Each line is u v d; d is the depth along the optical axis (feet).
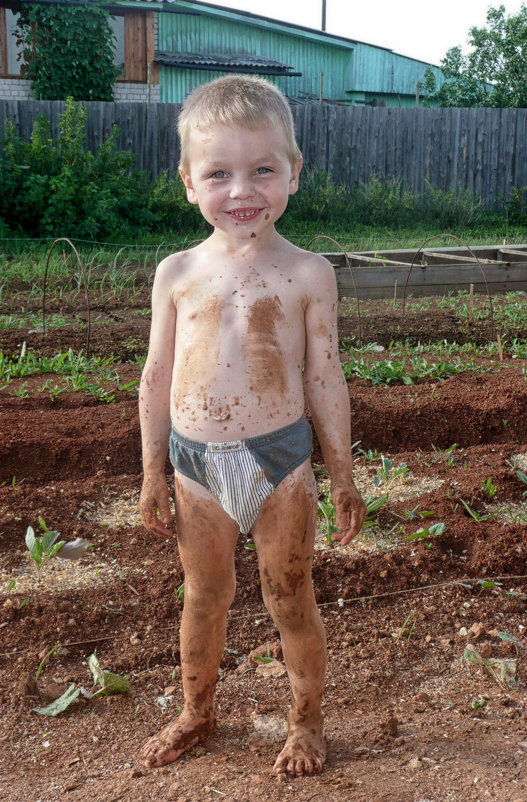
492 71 87.25
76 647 10.28
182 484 7.53
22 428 16.37
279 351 7.30
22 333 25.43
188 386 7.36
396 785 7.41
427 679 9.78
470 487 14.64
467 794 7.23
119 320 28.27
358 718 8.90
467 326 27.55
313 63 88.12
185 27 79.41
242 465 7.25
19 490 14.33
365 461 16.37
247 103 6.86
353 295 32.99
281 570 7.52
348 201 59.57
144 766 7.99
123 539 12.98
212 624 7.91
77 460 15.74
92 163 48.85
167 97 74.69
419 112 63.10
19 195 46.78
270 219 7.19
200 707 8.29
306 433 7.55
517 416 18.19
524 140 65.62
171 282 7.66
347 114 61.72
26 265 37.96
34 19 60.59
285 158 7.11
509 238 55.26
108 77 64.03
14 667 9.89
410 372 21.59
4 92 62.69
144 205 51.29
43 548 11.49
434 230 59.72
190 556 7.64
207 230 52.42
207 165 6.98
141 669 9.95
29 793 7.72
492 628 10.77
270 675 9.77
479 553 12.31
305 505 7.43
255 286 7.35
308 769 7.66
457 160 64.75
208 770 7.84
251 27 82.84
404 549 12.51
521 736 8.38
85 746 8.51
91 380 20.61
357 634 10.66
